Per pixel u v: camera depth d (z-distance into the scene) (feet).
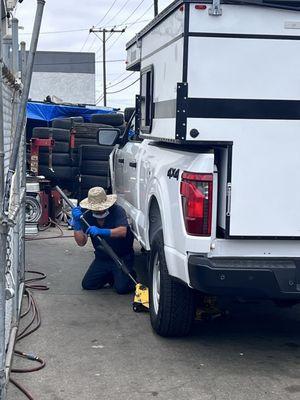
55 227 37.60
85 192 40.91
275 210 15.25
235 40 14.92
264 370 15.96
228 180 15.06
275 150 15.16
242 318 20.48
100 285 23.32
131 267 23.12
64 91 168.35
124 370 15.75
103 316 20.15
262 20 14.92
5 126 15.02
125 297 22.45
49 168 39.68
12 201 14.92
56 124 40.86
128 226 22.39
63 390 14.49
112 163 30.94
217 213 15.53
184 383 15.03
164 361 16.42
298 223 15.33
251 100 15.05
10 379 14.80
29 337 17.95
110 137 28.25
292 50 15.05
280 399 14.23
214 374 15.62
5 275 12.48
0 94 11.15
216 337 18.45
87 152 40.42
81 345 17.46
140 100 22.44
